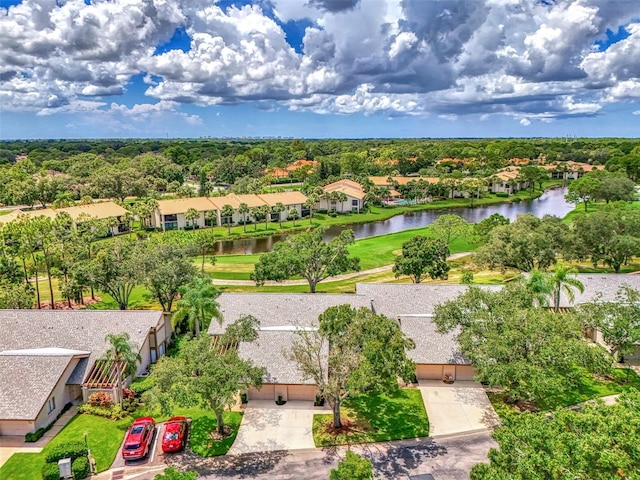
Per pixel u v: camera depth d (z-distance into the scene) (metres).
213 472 29.92
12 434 34.00
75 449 30.52
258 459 31.27
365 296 48.91
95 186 143.25
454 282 68.69
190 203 120.00
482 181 167.50
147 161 188.62
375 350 32.22
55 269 62.31
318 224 125.50
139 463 30.89
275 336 41.12
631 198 126.38
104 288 54.66
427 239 64.12
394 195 161.25
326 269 62.59
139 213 113.38
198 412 37.25
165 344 48.09
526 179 176.50
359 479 22.83
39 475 29.66
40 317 43.94
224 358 33.62
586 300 49.50
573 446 20.19
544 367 34.12
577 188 128.25
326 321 35.38
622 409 22.02
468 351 37.31
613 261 68.69
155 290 53.00
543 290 44.62
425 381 41.75
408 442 33.06
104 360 39.69
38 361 37.47
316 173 188.62
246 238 110.56
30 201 134.50
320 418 36.19
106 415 36.44
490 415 36.41
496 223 83.62
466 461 30.84
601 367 35.03
